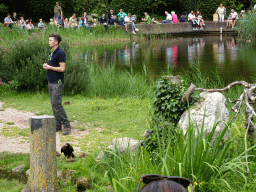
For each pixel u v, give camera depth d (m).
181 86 5.66
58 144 6.17
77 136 6.70
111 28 32.00
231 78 12.50
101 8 39.69
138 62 17.12
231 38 31.00
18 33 23.52
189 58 18.17
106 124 7.52
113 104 9.36
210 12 40.66
